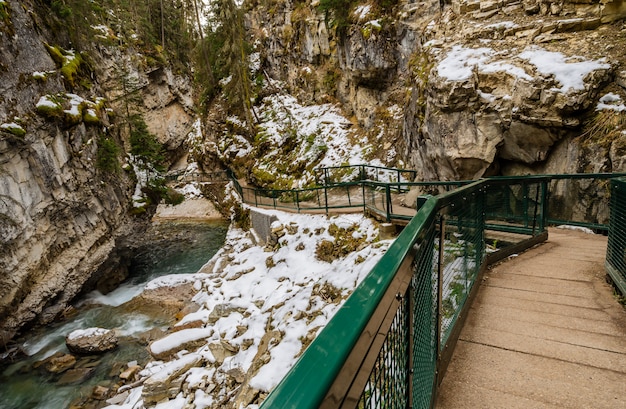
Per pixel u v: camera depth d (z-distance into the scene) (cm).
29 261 1029
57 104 1172
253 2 3025
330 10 2055
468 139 969
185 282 1370
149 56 3572
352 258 867
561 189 805
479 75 945
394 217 930
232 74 2530
